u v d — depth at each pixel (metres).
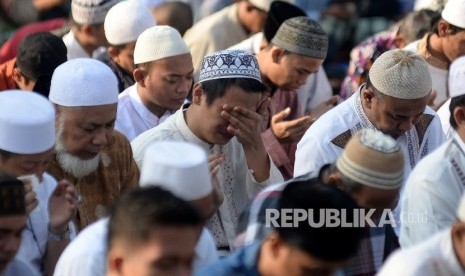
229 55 5.63
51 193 5.16
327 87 8.13
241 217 4.93
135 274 4.03
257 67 5.71
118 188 5.67
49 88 6.13
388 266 4.32
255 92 5.66
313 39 6.94
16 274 4.61
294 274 4.18
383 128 5.79
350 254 4.16
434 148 6.08
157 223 4.00
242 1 8.71
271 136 6.65
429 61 7.57
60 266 4.62
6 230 4.32
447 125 6.49
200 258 4.75
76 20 7.79
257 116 5.69
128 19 7.20
